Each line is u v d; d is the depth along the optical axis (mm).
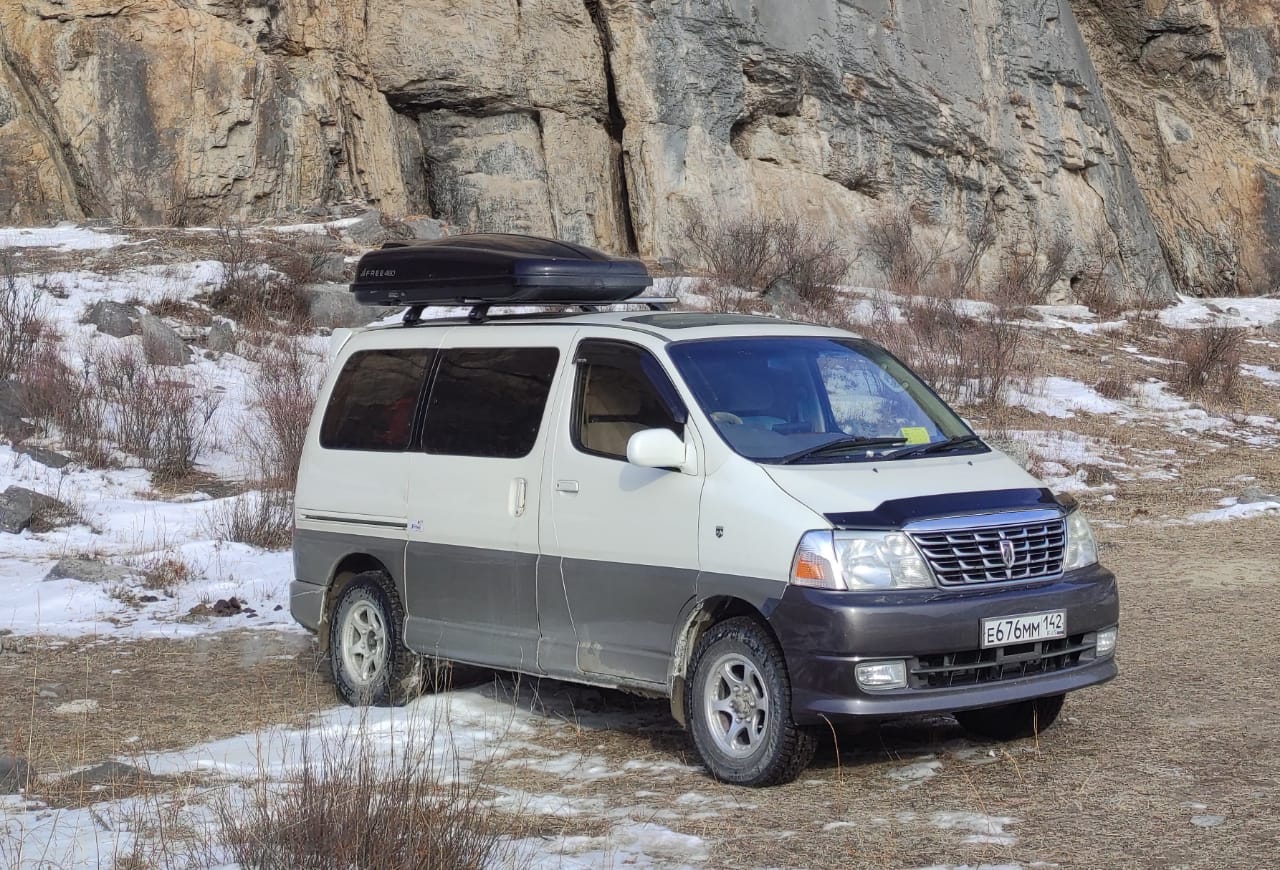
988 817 5551
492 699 7832
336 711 7703
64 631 9867
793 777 6074
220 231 22953
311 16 27234
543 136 29031
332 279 22219
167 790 6117
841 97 31016
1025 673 6211
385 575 7848
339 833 4895
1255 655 8492
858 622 5773
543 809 5809
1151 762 6281
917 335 23516
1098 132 34531
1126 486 16578
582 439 6887
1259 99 39719
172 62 24953
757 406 6645
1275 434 20672
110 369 17594
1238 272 38406
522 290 7465
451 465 7418
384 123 28219
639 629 6512
